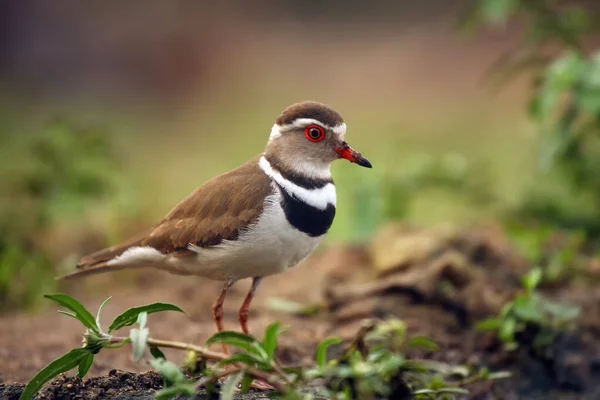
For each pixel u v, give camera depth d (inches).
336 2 1376.7
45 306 526.9
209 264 366.6
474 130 953.5
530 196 606.9
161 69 1254.9
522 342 403.2
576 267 491.8
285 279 538.0
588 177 558.3
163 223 376.2
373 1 1374.3
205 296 512.1
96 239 605.9
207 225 361.1
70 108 1149.7
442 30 1277.1
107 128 671.1
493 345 407.8
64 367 295.1
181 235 365.7
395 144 717.3
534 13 540.7
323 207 369.1
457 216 680.4
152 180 833.5
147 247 374.6
